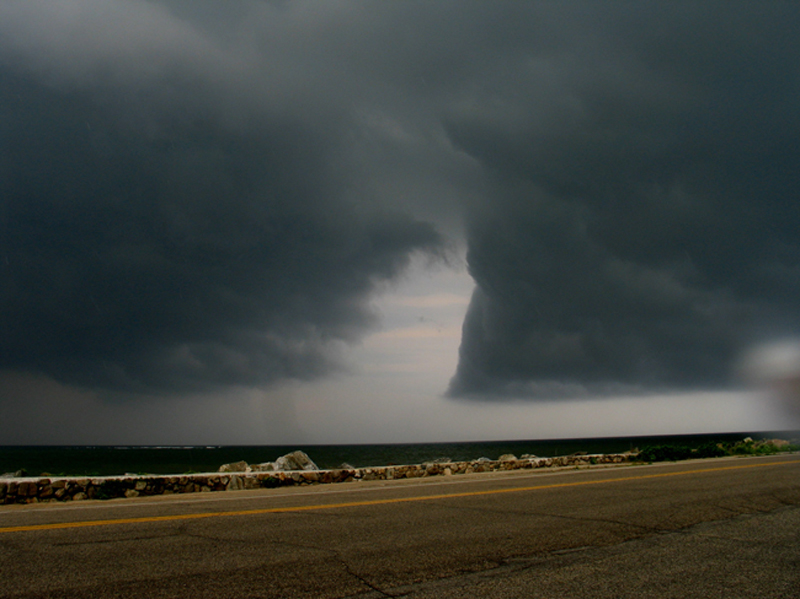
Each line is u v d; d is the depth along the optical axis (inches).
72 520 295.3
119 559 208.1
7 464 2416.3
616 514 320.2
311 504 364.2
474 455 3688.5
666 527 280.4
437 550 226.5
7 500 376.5
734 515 318.3
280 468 833.5
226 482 477.1
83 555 214.2
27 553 217.0
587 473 620.4
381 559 210.8
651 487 463.2
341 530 268.7
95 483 413.7
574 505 357.7
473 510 336.2
